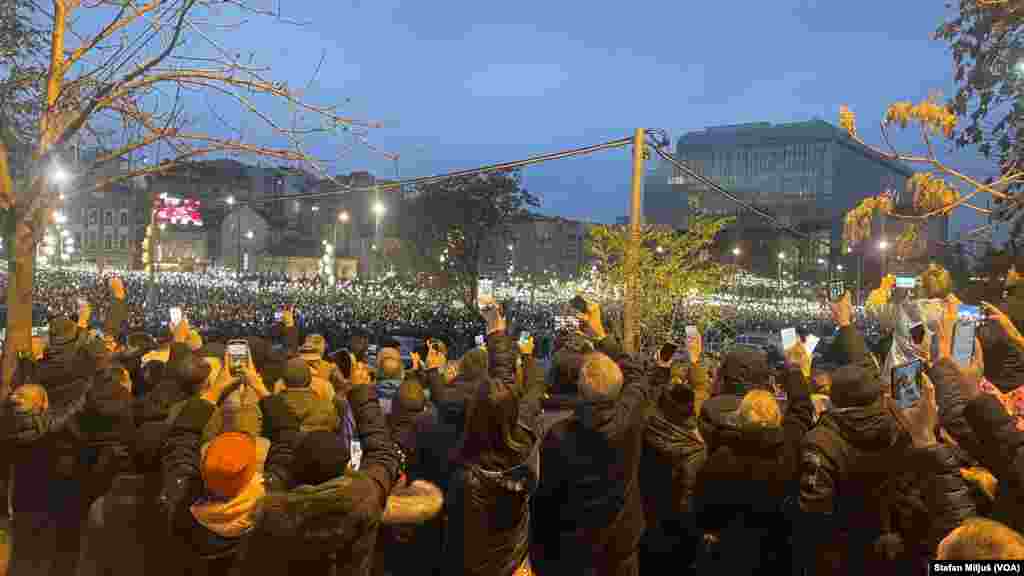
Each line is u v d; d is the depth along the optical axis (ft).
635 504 13.91
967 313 14.05
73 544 16.20
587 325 20.12
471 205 165.78
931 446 11.19
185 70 17.20
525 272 411.54
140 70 17.16
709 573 14.10
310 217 444.14
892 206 26.45
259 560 10.14
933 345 12.58
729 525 14.02
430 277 193.98
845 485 11.96
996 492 10.75
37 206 18.49
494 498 11.99
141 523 12.54
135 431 13.38
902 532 11.94
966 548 6.48
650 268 37.17
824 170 609.83
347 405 15.51
